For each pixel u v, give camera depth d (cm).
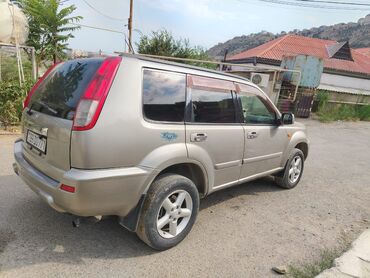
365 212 471
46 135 281
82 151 248
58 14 1455
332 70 2516
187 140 319
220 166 369
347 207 485
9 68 1123
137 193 282
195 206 332
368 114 1864
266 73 1638
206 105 347
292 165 532
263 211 438
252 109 425
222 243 341
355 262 319
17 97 765
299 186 566
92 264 284
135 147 274
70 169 258
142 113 281
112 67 266
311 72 1596
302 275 293
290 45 2817
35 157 304
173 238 318
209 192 363
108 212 275
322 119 1631
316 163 765
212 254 318
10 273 263
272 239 361
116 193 268
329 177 648
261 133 430
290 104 1630
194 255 313
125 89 269
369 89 2684
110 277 270
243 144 399
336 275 295
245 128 400
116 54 290
